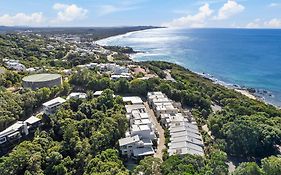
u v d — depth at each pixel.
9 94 136.75
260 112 152.62
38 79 166.25
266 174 89.19
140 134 119.38
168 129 127.69
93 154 105.31
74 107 136.75
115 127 119.44
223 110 149.75
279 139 120.62
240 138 117.44
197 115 151.00
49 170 98.94
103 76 189.50
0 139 111.88
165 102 154.62
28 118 130.50
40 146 106.75
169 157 100.56
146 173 90.19
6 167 95.62
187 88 186.25
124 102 152.75
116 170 90.12
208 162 97.12
